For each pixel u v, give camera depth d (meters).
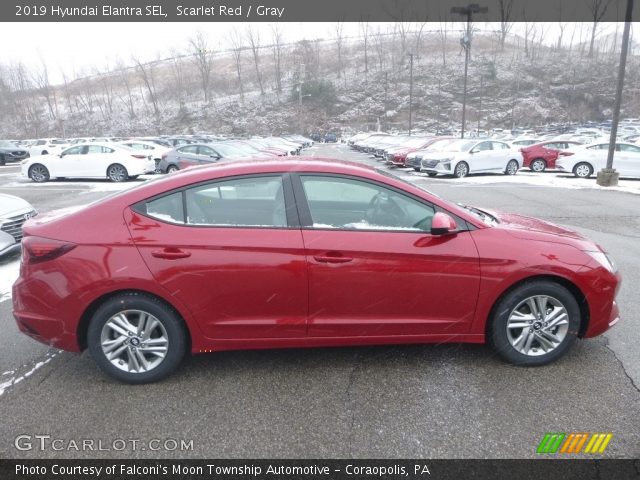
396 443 2.59
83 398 3.05
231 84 92.81
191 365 3.46
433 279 3.13
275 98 82.56
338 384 3.18
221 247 3.03
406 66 85.50
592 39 82.00
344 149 45.22
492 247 3.17
